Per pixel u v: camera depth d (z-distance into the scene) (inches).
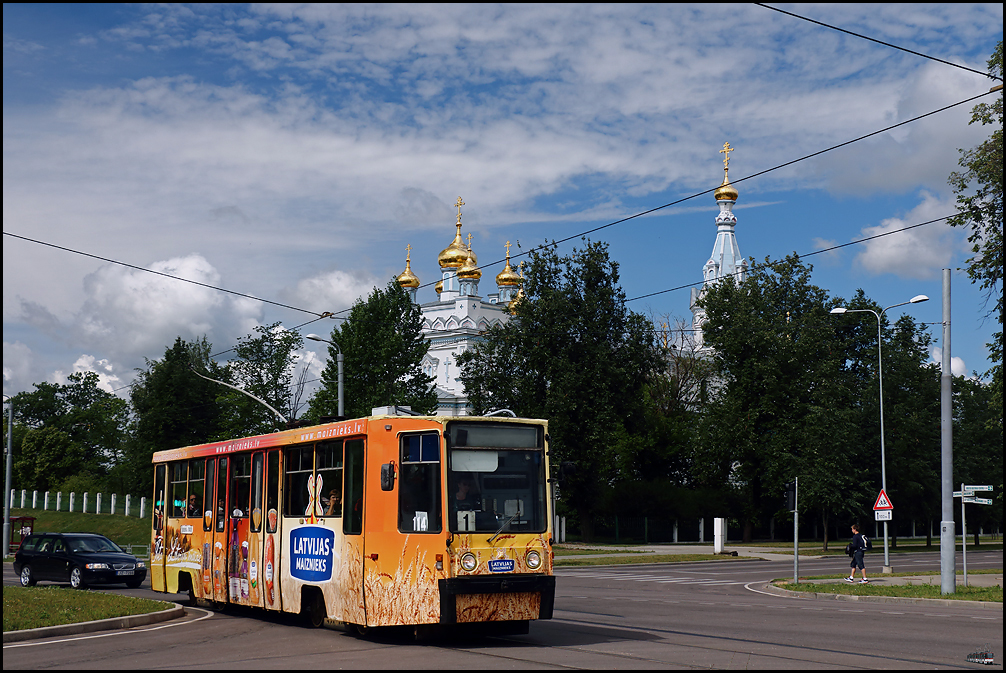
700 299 2395.4
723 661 472.4
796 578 1093.8
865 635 601.0
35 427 4473.4
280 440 690.8
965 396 2504.9
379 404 1988.2
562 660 477.1
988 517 2532.0
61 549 1178.0
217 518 782.5
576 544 2269.9
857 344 2527.1
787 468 2101.4
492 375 2274.9
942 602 893.8
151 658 498.9
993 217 1061.8
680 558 1798.7
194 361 3228.3
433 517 550.0
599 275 2274.9
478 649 526.3
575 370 2187.5
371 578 568.7
